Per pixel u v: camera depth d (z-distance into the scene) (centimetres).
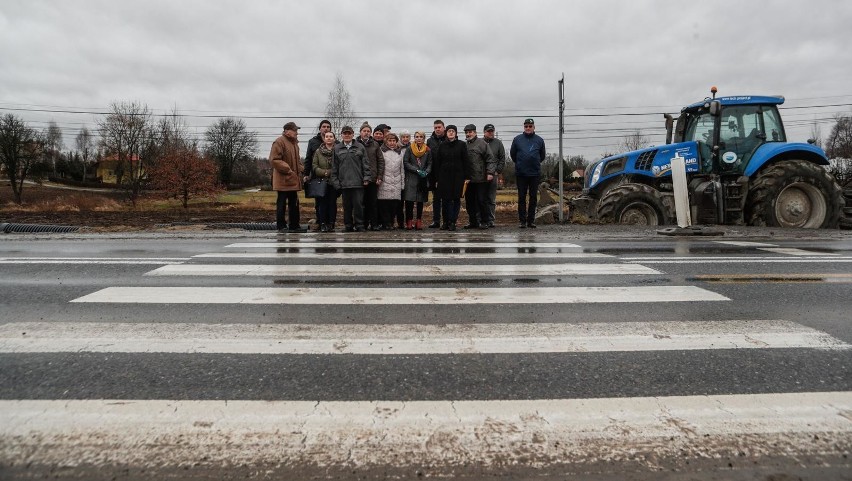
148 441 195
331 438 198
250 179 7812
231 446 192
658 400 231
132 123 4812
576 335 319
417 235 873
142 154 4822
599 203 1159
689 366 271
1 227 1092
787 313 371
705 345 303
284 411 219
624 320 352
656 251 672
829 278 494
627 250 681
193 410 219
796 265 564
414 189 994
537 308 381
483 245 731
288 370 263
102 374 257
